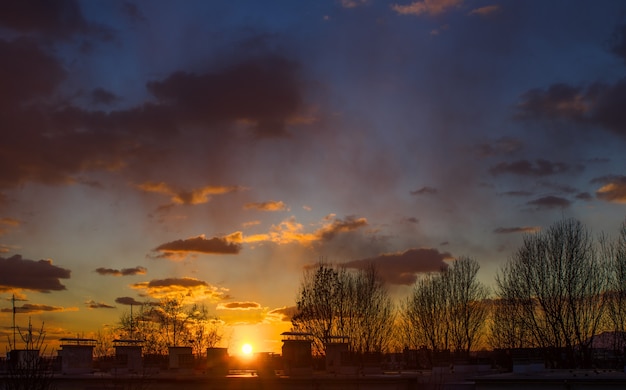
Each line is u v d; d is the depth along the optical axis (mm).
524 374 47344
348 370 56656
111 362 65562
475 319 102875
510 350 76938
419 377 54594
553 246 89312
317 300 99938
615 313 84812
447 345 102875
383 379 50250
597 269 87250
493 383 44625
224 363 58000
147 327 110062
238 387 52375
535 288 89062
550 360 83500
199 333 111438
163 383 54250
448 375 57188
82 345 61000
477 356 89125
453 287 104875
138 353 64250
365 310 99812
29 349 43906
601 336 84625
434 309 104875
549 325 87125
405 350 94750
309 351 55219
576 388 42344
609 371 50656
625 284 85375
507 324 91750
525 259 91250
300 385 51125
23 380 41500
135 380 54250
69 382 55500
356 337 98500
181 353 61312
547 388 43094
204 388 53125
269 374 55844
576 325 84938
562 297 86688
